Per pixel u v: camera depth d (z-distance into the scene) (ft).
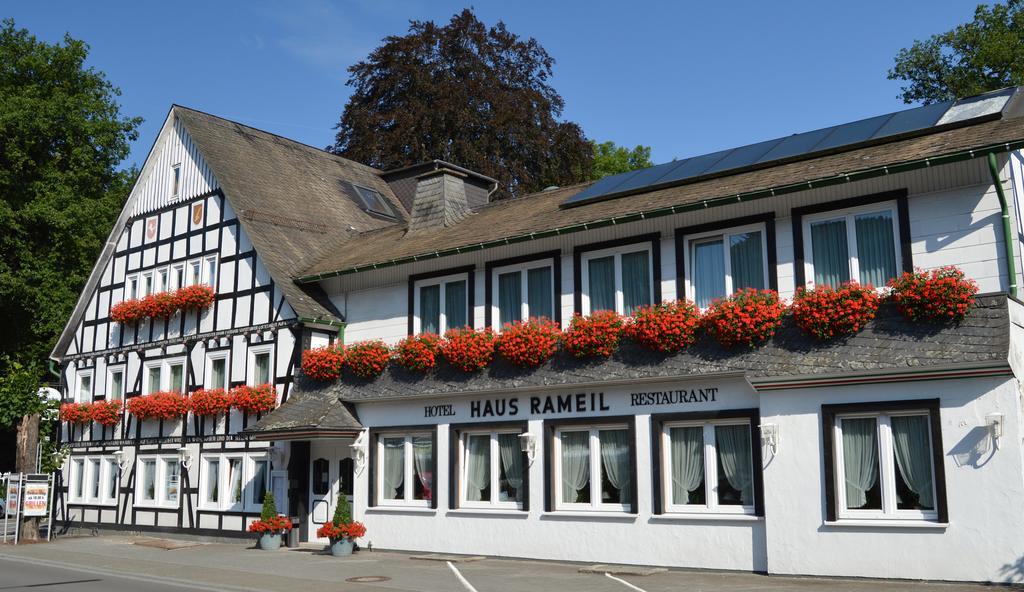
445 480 57.82
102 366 84.74
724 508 47.21
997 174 41.86
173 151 83.15
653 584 42.09
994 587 37.63
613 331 51.37
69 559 58.29
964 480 39.22
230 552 61.72
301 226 77.25
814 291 45.09
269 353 69.62
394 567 51.06
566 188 68.23
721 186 51.90
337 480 64.90
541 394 54.24
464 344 57.00
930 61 108.78
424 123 111.14
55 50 115.34
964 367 39.37
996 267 42.50
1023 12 102.73
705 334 48.73
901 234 45.27
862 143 50.31
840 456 42.91
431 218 70.90
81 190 112.37
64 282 104.99
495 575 46.75
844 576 41.37
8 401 75.72
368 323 67.26
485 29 119.85
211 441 72.69
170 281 80.02
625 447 51.26
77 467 84.64
